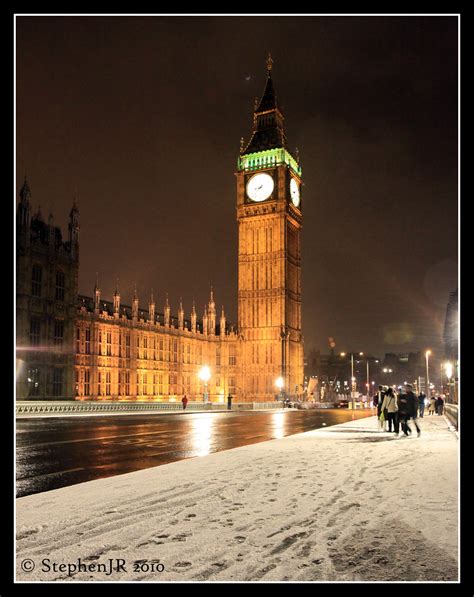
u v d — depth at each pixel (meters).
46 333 77.62
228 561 7.77
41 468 17.97
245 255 136.38
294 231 142.62
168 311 122.56
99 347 99.94
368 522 9.97
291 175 139.75
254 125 141.62
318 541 8.75
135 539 8.82
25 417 47.03
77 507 11.18
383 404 33.12
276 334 130.62
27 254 74.06
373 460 18.83
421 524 9.84
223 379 135.88
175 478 14.89
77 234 85.38
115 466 18.50
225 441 27.70
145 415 58.62
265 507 11.20
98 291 99.81
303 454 20.69
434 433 31.89
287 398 127.69
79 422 43.69
